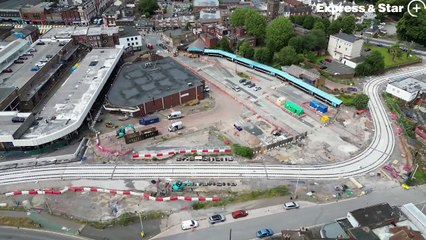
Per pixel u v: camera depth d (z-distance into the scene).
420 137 111.00
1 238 75.12
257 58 158.50
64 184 90.44
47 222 79.19
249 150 99.69
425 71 156.00
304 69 145.88
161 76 136.12
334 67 155.38
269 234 74.56
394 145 105.81
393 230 70.81
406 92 127.69
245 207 82.81
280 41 168.62
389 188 88.94
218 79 147.50
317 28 177.12
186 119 119.12
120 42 174.00
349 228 70.50
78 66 142.25
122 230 76.81
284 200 84.75
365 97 122.44
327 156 100.81
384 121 118.25
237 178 92.12
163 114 122.25
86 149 103.75
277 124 116.25
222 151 101.50
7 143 100.19
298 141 107.44
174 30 198.12
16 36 170.88
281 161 98.62
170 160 98.75
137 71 140.25
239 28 182.88
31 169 95.69
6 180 92.00
